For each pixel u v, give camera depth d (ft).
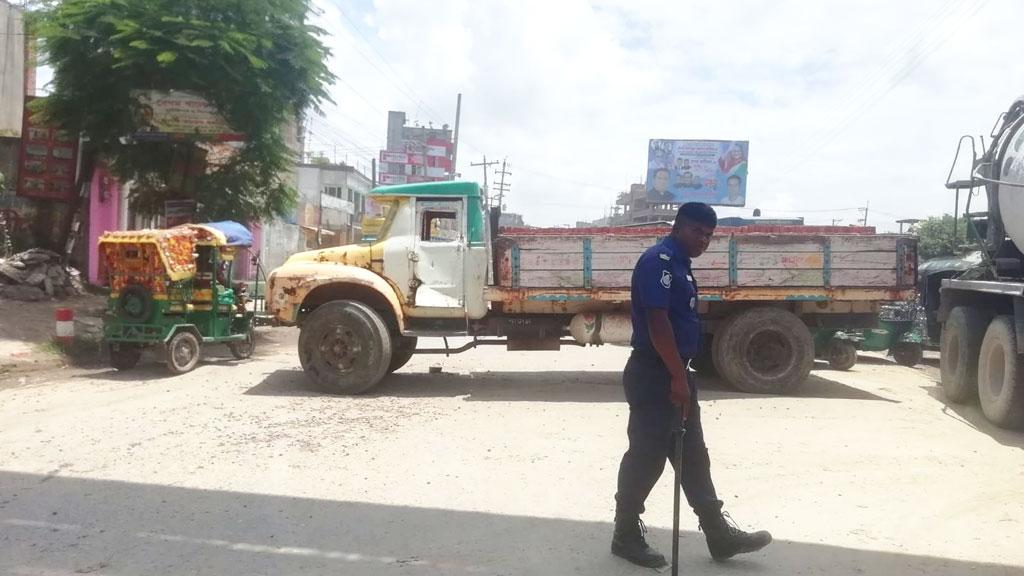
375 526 14.01
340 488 16.16
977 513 15.16
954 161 28.09
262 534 13.51
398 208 28.84
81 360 34.68
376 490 16.08
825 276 28.17
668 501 15.78
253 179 47.80
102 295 52.21
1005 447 20.47
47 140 52.95
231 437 20.27
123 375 31.01
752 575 12.10
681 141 152.87
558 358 38.55
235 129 44.16
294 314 27.66
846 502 15.78
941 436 21.57
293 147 56.24
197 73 40.86
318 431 21.12
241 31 41.52
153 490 15.81
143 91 42.65
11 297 44.78
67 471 17.06
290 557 12.54
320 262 28.68
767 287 28.19
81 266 56.24
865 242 28.22
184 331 31.76
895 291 28.14
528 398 26.73
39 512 14.44
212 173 47.21
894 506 15.56
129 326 31.27
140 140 44.47
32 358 32.99
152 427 21.31
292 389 28.02
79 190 53.01
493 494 15.97
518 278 27.84
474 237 28.55
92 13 39.88
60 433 20.49
